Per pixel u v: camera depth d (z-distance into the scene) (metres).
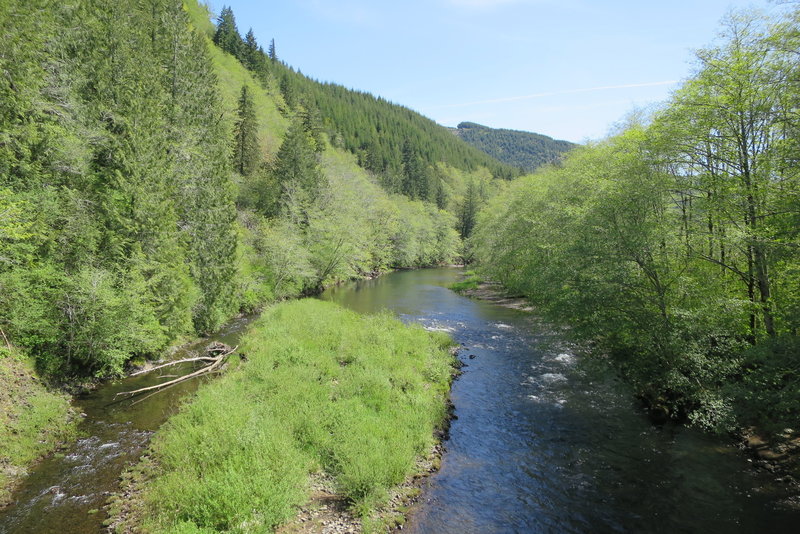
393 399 13.68
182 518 7.58
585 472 10.48
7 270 13.07
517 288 35.88
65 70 18.28
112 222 16.78
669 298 13.65
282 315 24.42
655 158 15.23
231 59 78.56
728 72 12.99
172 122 24.91
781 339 9.98
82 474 9.59
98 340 14.56
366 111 163.88
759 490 9.45
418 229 82.56
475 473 10.45
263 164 55.97
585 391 15.95
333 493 9.14
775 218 11.56
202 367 17.59
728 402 11.11
